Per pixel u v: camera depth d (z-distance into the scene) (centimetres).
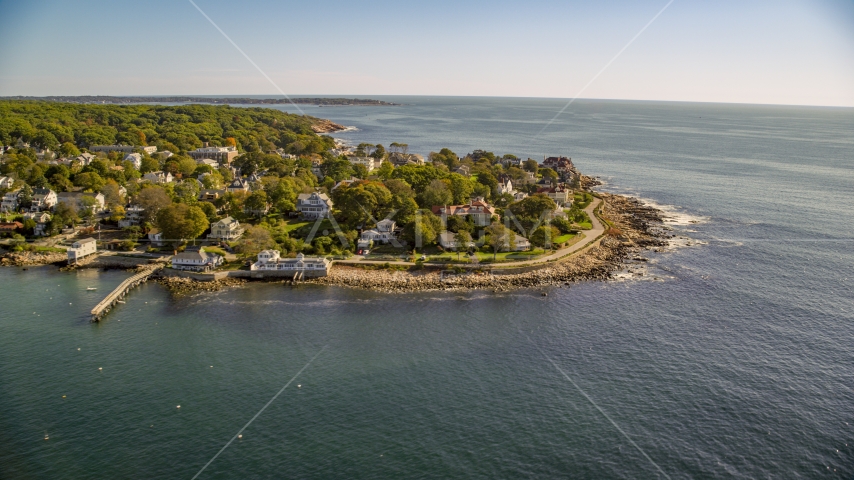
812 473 9581
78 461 9625
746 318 15450
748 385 12088
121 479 9256
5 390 11531
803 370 12712
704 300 16725
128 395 11462
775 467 9706
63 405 11088
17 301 16012
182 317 15250
